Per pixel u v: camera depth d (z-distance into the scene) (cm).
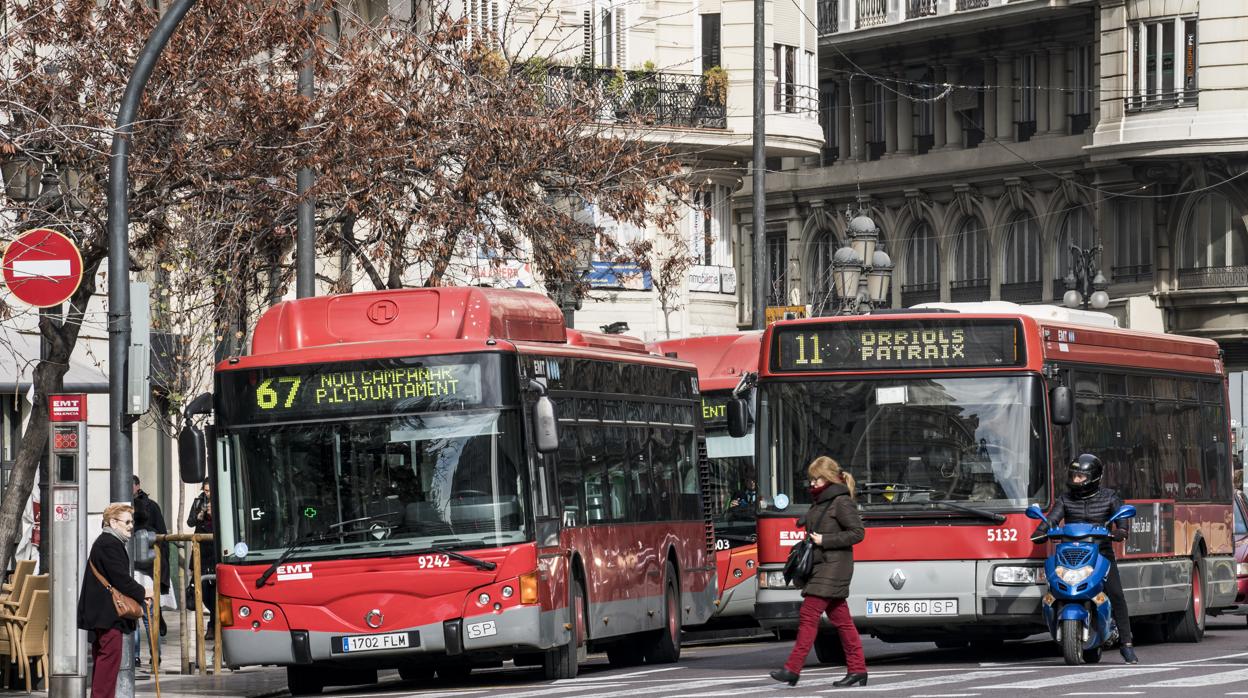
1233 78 9412
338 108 3844
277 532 2878
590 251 4638
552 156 4500
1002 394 3042
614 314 7131
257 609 2869
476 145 4366
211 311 3975
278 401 2902
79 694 2711
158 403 4344
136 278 4216
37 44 3431
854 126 11344
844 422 3088
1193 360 3769
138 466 5141
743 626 4384
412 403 2880
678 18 7400
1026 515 3002
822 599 2614
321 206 4344
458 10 6094
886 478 3055
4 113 3269
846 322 3109
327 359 2902
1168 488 3575
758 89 5716
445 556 2839
